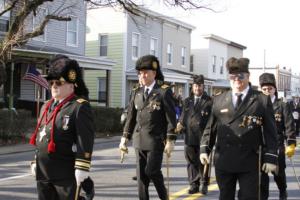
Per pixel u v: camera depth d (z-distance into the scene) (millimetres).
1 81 15586
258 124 4848
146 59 6234
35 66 19141
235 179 4969
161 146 6133
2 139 15711
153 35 32844
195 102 8148
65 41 25516
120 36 30516
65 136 4113
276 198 8000
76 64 4273
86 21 29578
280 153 7156
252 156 4836
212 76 42344
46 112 4273
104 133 20906
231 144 4879
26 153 13930
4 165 11438
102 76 31125
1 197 7734
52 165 4133
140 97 6270
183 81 33938
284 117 7172
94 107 20453
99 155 13742
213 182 9500
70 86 4219
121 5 17953
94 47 31500
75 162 4094
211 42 41969
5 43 15055
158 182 6125
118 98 30500
